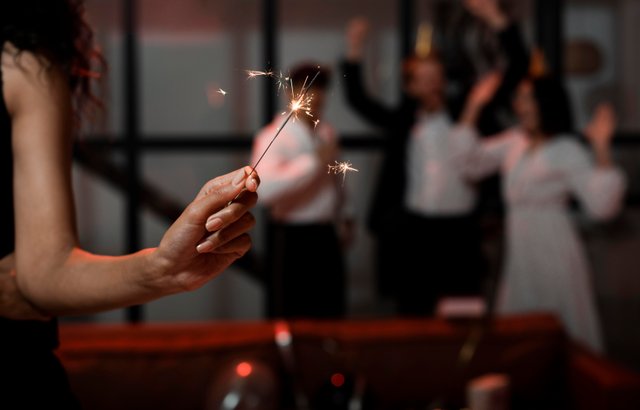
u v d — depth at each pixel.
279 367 2.56
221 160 4.78
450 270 4.45
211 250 0.69
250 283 4.83
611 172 3.92
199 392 2.51
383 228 4.62
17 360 0.86
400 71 4.79
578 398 2.55
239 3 4.74
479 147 4.35
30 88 0.83
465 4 4.73
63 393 0.90
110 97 4.63
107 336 2.55
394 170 4.68
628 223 4.90
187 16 4.73
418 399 2.64
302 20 4.77
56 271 0.78
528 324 2.74
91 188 4.68
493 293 3.31
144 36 4.71
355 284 4.83
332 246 3.80
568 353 2.66
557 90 3.97
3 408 0.85
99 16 4.61
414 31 4.78
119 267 0.74
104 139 4.63
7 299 0.82
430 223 4.45
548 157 3.95
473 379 2.65
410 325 2.72
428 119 4.49
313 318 3.78
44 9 0.86
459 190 4.43
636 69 4.90
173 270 0.71
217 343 2.56
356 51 4.70
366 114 4.75
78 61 0.96
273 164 3.62
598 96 4.90
